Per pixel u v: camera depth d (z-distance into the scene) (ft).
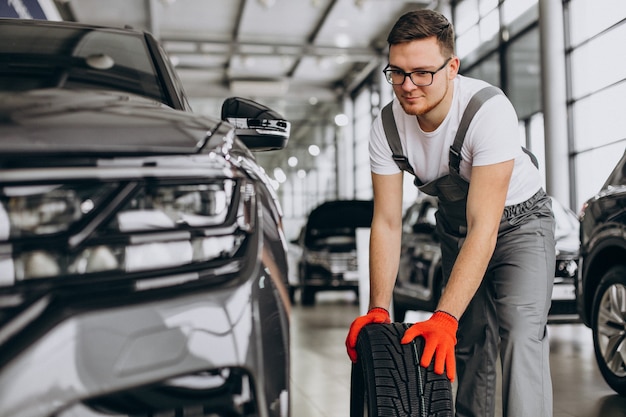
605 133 32.04
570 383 11.21
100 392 3.07
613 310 10.12
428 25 4.98
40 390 2.94
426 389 4.50
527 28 38.09
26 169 3.21
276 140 5.90
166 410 3.29
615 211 10.01
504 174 5.28
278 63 67.36
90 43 6.27
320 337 17.17
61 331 3.03
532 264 5.90
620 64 30.94
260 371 3.56
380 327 4.91
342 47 60.29
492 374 6.54
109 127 3.57
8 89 5.40
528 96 38.22
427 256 16.83
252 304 3.58
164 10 52.60
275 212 4.09
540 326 5.83
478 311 6.42
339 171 75.66
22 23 6.42
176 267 3.46
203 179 3.64
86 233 3.27
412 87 5.07
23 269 3.12
